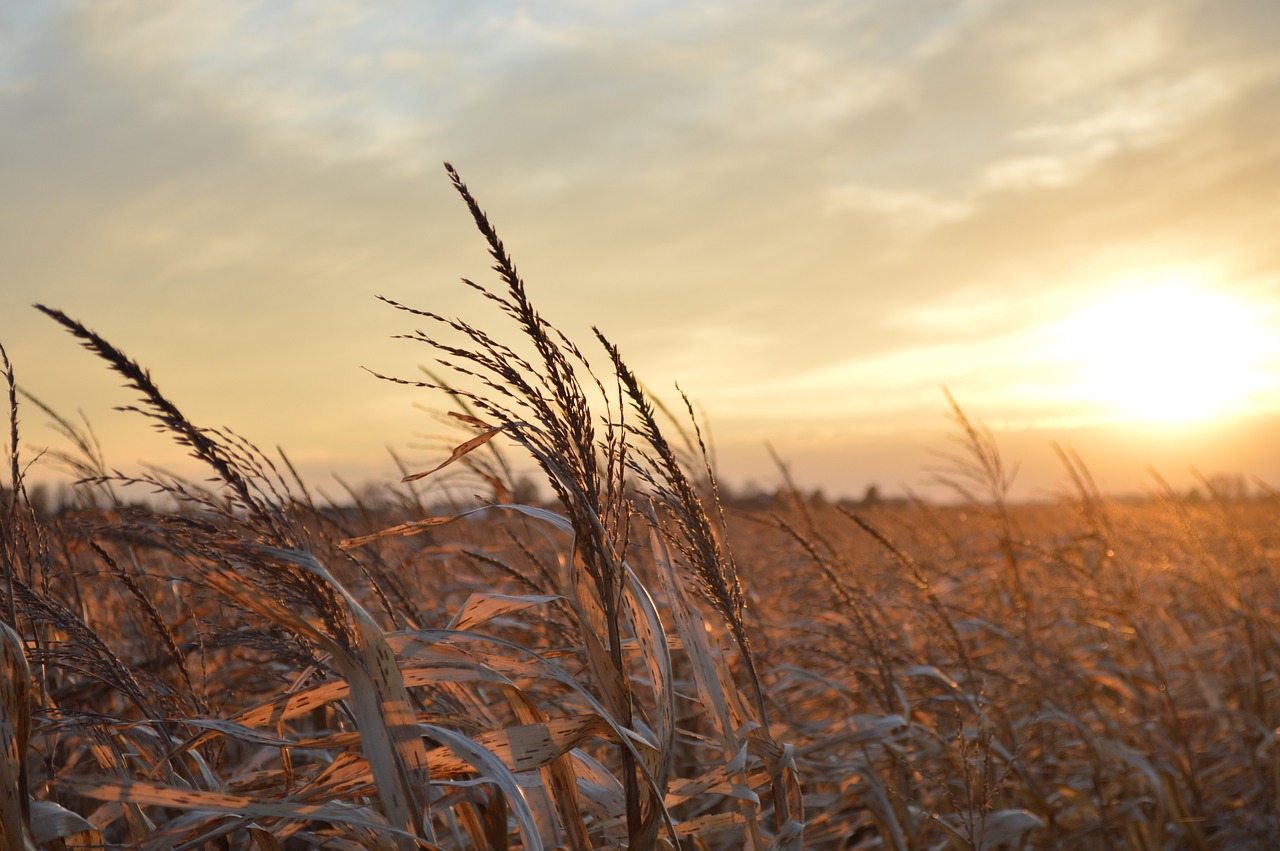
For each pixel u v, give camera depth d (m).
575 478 1.99
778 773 2.34
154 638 3.04
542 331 1.89
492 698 3.21
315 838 2.23
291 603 1.92
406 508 4.47
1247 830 4.27
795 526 5.11
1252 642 5.29
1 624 1.77
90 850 1.86
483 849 2.34
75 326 1.50
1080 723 4.19
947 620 4.38
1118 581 5.98
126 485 1.80
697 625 2.38
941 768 4.09
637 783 2.02
